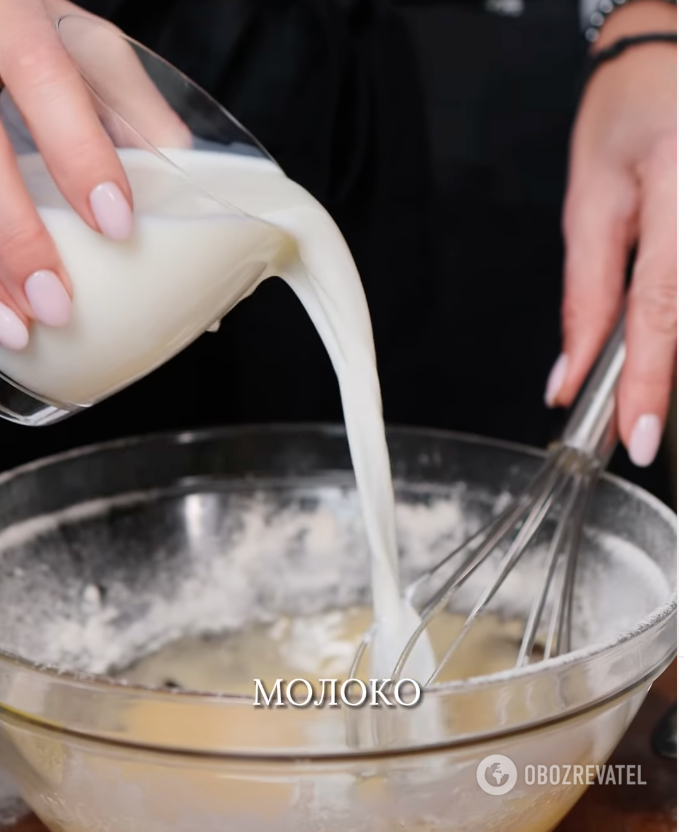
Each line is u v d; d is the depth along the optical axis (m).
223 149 0.58
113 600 0.73
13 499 0.67
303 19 0.92
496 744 0.46
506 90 1.51
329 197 0.96
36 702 0.47
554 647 0.64
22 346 0.49
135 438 0.74
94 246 0.48
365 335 0.58
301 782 0.45
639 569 0.64
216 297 0.52
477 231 1.47
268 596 0.78
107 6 0.89
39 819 0.58
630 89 0.83
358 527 0.78
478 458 0.75
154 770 0.46
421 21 1.50
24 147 0.50
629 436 0.69
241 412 1.03
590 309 0.79
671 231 0.71
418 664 0.57
